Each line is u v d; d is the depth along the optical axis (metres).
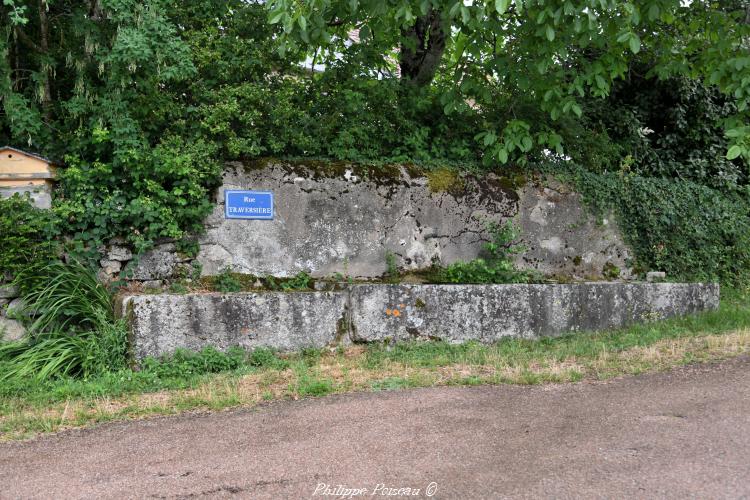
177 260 7.35
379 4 6.47
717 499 3.37
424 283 8.02
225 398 5.55
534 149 9.10
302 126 8.11
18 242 6.60
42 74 7.06
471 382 5.84
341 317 7.19
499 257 8.58
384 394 5.57
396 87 8.46
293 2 5.96
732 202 11.02
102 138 6.83
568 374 5.96
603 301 8.19
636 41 6.45
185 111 7.56
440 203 8.41
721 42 8.06
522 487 3.60
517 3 5.41
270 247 7.68
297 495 3.61
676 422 4.53
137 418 5.21
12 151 6.78
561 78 8.33
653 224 9.66
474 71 8.61
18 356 6.37
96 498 3.68
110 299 6.93
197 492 3.70
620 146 10.22
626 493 3.47
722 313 8.61
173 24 7.43
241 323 6.82
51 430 4.96
